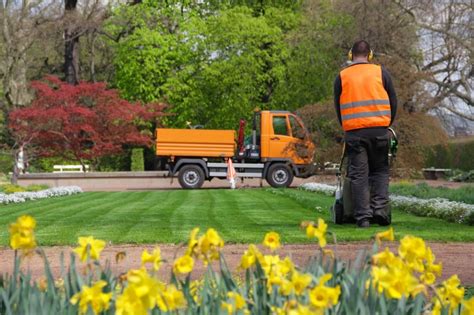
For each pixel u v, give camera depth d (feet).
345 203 45.50
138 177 133.49
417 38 132.57
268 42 159.74
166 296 12.05
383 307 12.66
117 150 139.85
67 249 37.76
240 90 156.35
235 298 12.80
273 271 13.35
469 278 28.60
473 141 156.66
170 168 118.73
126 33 177.06
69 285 13.43
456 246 38.75
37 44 179.52
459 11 124.77
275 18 162.91
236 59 154.51
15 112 129.49
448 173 152.15
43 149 137.08
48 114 129.18
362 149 43.93
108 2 175.22
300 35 151.94
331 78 150.10
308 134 97.40
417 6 128.67
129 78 163.02
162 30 169.78
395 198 67.87
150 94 161.79
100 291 12.02
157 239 40.52
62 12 172.86
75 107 132.77
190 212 62.39
